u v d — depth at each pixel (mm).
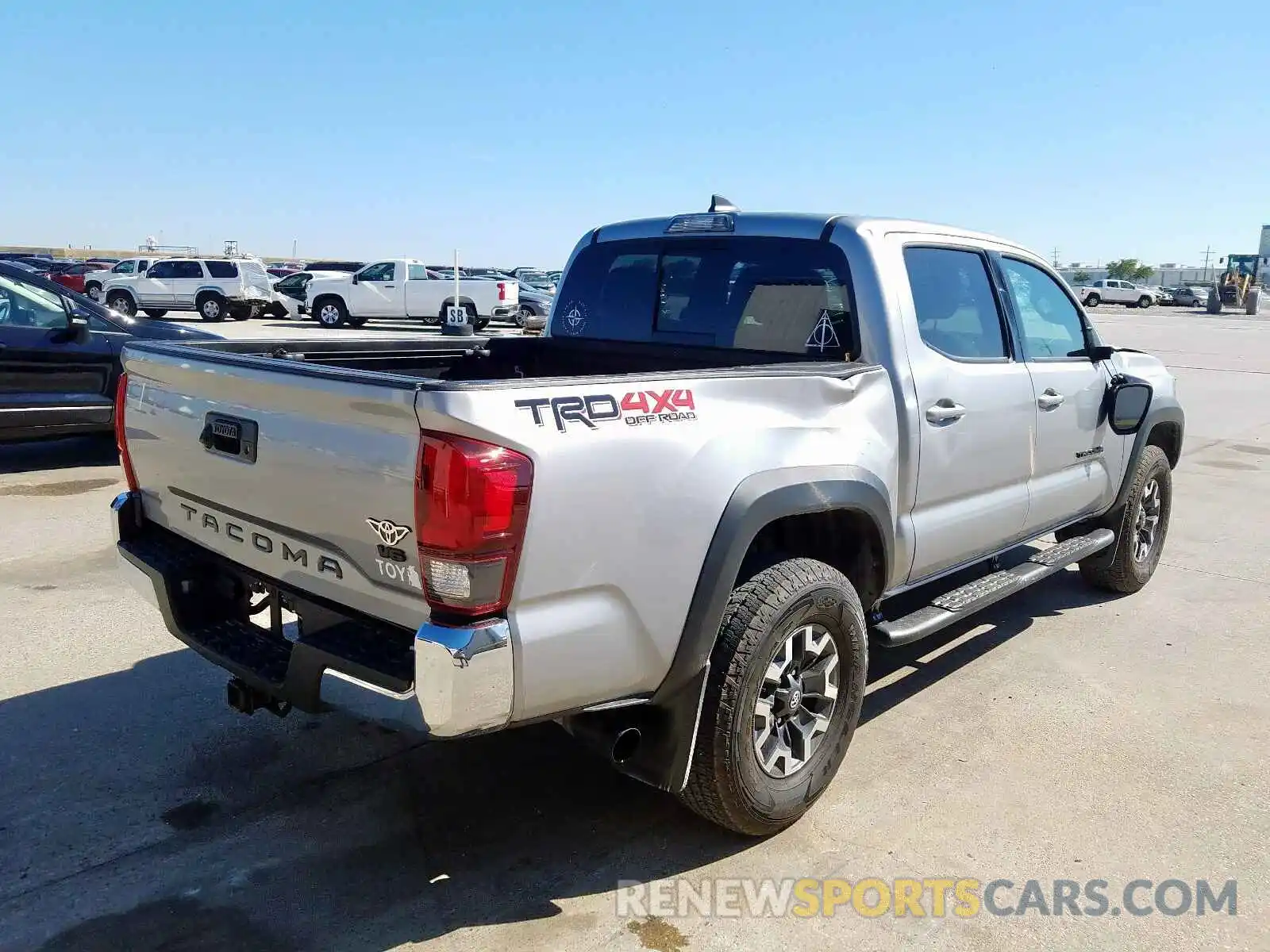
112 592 5445
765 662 3000
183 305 29156
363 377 2504
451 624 2416
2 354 7910
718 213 4219
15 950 2658
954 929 2844
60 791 3451
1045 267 4852
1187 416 13953
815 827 3354
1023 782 3678
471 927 2801
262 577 3051
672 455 2756
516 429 2420
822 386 3314
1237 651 5051
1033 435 4473
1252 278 59844
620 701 2809
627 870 3088
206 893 2918
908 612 5008
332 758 3742
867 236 3760
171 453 3279
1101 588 5922
